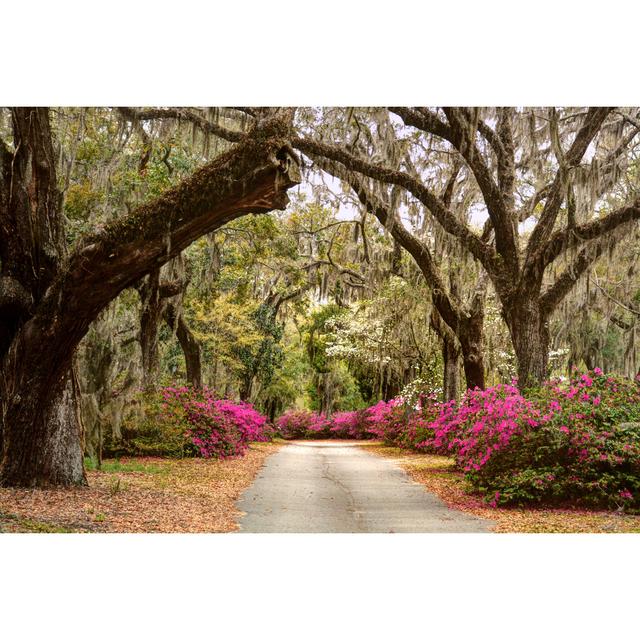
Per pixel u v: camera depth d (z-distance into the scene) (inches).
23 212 406.0
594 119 536.1
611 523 371.6
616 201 641.6
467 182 713.0
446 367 886.4
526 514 405.4
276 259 1034.1
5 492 382.9
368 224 937.5
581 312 816.3
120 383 687.7
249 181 356.2
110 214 626.2
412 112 579.2
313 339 1638.8
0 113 520.1
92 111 625.0
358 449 1141.7
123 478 510.6
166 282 719.1
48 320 393.1
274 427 1560.0
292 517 390.9
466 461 486.9
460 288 762.2
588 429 431.8
